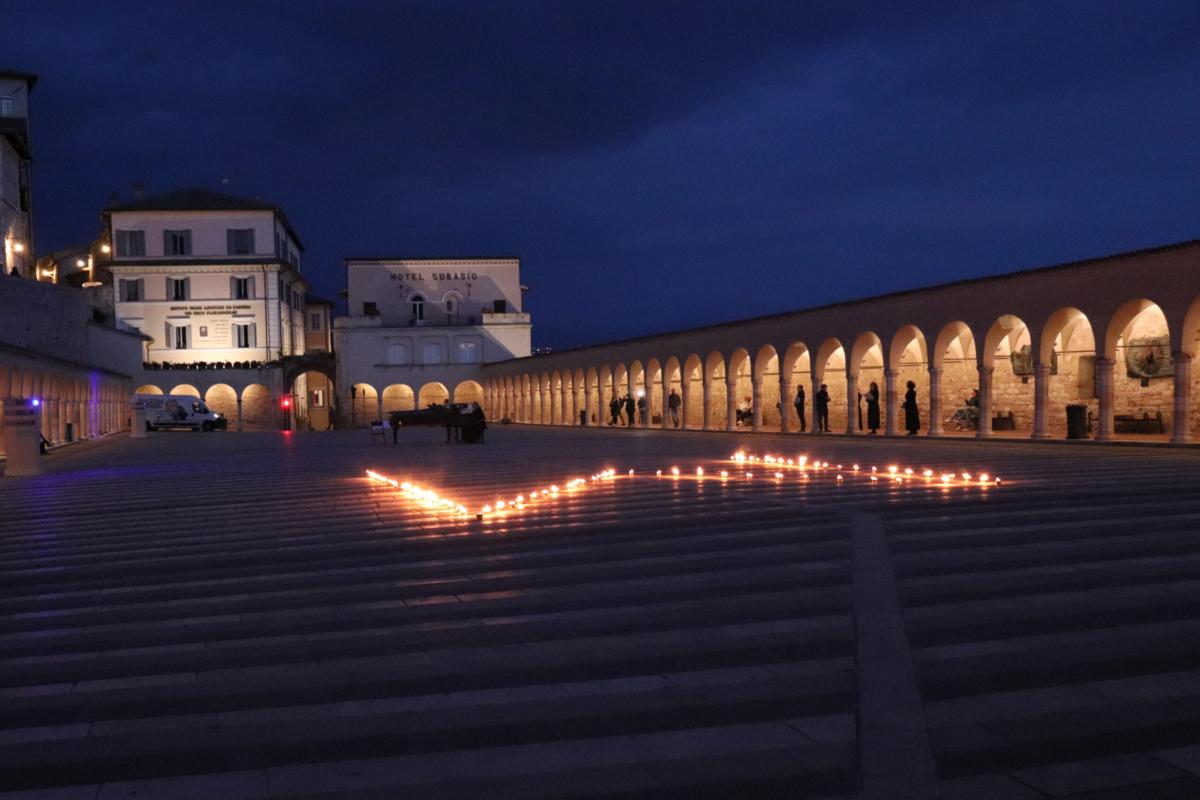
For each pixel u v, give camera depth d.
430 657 5.41
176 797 3.60
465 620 6.26
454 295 72.44
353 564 8.54
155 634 6.21
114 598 7.43
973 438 26.92
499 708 4.48
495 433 45.69
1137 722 3.99
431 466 21.38
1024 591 6.47
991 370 27.17
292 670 5.25
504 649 5.52
